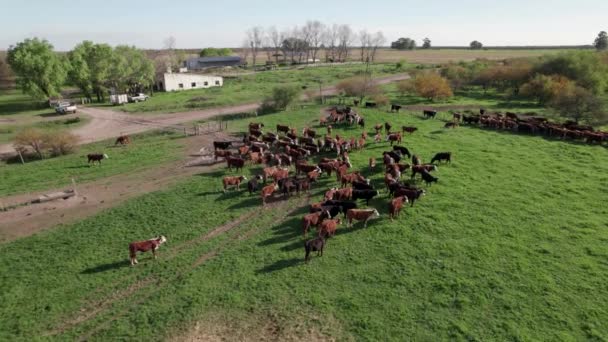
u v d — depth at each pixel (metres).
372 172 28.91
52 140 38.72
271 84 89.62
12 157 38.44
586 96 46.09
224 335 14.22
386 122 42.41
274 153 34.72
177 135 44.91
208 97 72.19
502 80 72.81
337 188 25.41
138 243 18.78
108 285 17.34
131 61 80.19
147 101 72.44
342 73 106.31
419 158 31.69
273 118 49.69
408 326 14.29
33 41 68.50
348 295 15.98
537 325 14.12
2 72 107.56
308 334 14.09
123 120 56.53
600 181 26.39
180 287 16.91
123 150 39.16
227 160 30.94
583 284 16.12
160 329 14.59
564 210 22.45
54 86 70.56
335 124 44.16
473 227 20.77
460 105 59.06
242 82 95.44
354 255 18.75
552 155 32.16
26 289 17.25
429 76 65.56
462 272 17.16
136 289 17.02
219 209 24.28
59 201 26.95
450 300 15.52
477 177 27.56
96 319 15.28
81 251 20.25
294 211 23.66
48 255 20.00
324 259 18.53
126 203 25.89
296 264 18.22
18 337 14.50
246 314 15.17
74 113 63.16
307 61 153.50
